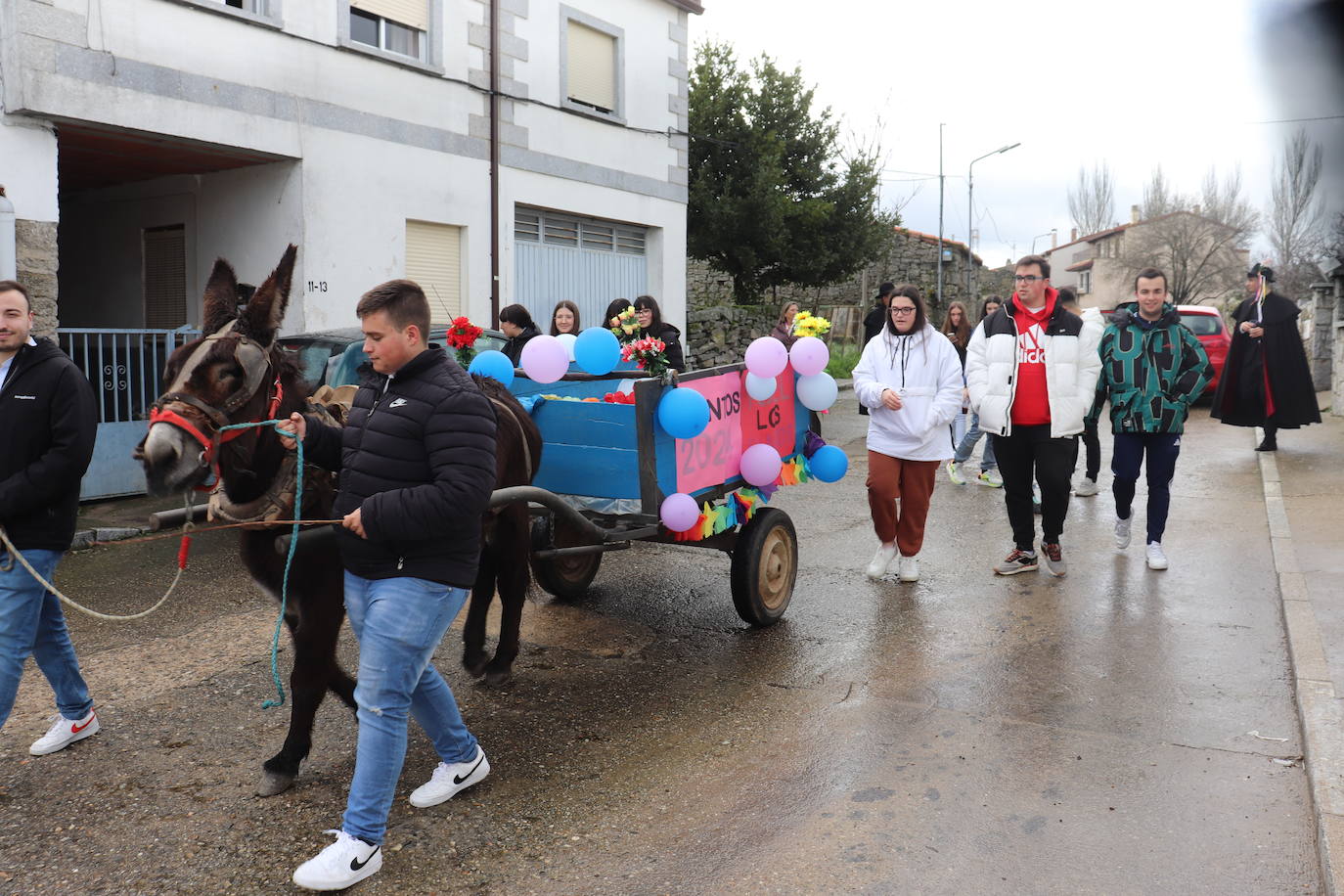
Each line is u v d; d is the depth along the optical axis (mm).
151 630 5547
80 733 4082
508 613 4715
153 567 6871
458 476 2977
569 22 13742
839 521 8578
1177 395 6516
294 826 3422
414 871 3141
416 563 3078
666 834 3357
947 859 3174
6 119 8250
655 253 15734
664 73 15398
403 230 11562
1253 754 3891
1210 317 16391
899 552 6742
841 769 3836
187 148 9836
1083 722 4238
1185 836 3289
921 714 4359
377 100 11133
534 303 13805
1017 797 3580
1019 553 6672
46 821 3459
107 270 12461
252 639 5402
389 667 3047
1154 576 6527
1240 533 7562
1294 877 3037
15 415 3543
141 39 8961
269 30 10023
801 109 21312
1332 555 6547
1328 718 3963
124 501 8836
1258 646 5121
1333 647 4766
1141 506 8789
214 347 3188
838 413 16484
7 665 3594
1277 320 10727
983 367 6516
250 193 10844
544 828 3412
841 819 3449
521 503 4625
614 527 4980
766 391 5488
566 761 3941
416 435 3039
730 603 6145
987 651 5160
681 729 4250
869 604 6086
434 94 11797
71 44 8469
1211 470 10273
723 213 20250
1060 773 3764
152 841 3318
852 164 22031
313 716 3662
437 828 3406
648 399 4750
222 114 9656
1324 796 3346
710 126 20594
